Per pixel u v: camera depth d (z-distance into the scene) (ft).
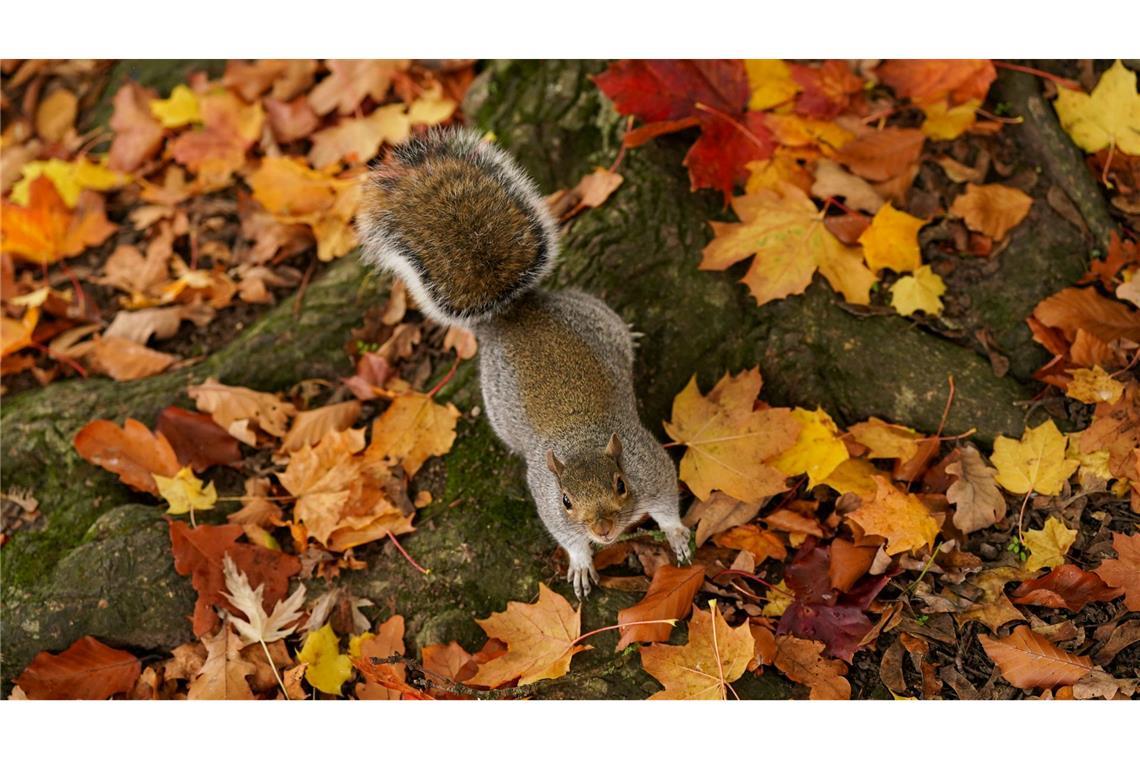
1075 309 6.91
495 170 7.05
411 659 6.66
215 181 7.89
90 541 6.90
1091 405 6.86
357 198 7.55
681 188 7.19
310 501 6.89
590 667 6.57
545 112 7.47
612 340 6.88
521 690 6.56
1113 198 7.18
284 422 7.17
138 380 7.34
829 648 6.54
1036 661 6.46
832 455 6.75
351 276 7.46
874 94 7.38
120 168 8.02
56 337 7.55
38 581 6.89
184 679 6.74
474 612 6.71
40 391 7.34
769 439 6.76
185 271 7.70
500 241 6.91
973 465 6.75
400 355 7.26
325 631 6.68
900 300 7.00
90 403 7.23
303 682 6.69
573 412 6.71
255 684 6.68
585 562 6.69
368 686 6.64
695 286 7.07
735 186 7.19
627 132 7.31
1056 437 6.75
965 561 6.64
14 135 8.29
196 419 7.13
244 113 7.91
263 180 7.63
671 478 6.69
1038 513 6.72
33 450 7.15
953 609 6.57
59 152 8.19
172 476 7.02
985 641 6.49
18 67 8.46
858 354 6.97
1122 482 6.71
